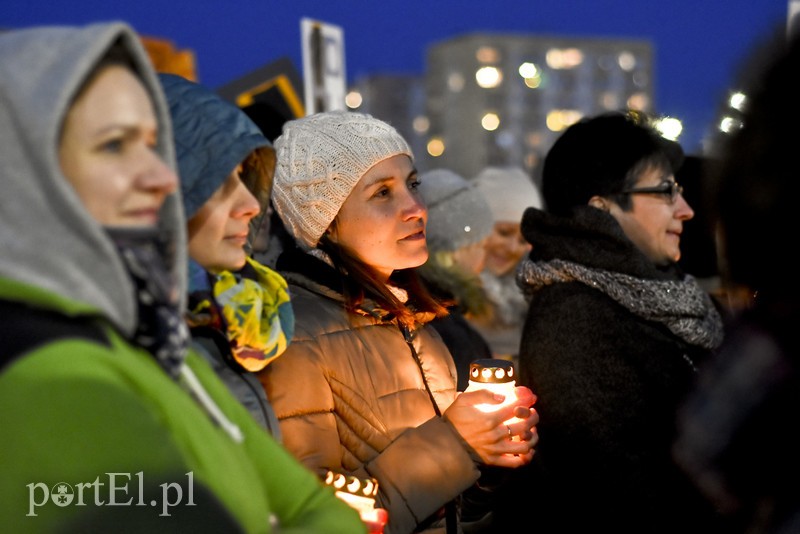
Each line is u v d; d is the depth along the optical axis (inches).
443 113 2623.0
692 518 91.7
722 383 49.0
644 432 95.3
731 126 50.1
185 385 53.3
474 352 115.3
